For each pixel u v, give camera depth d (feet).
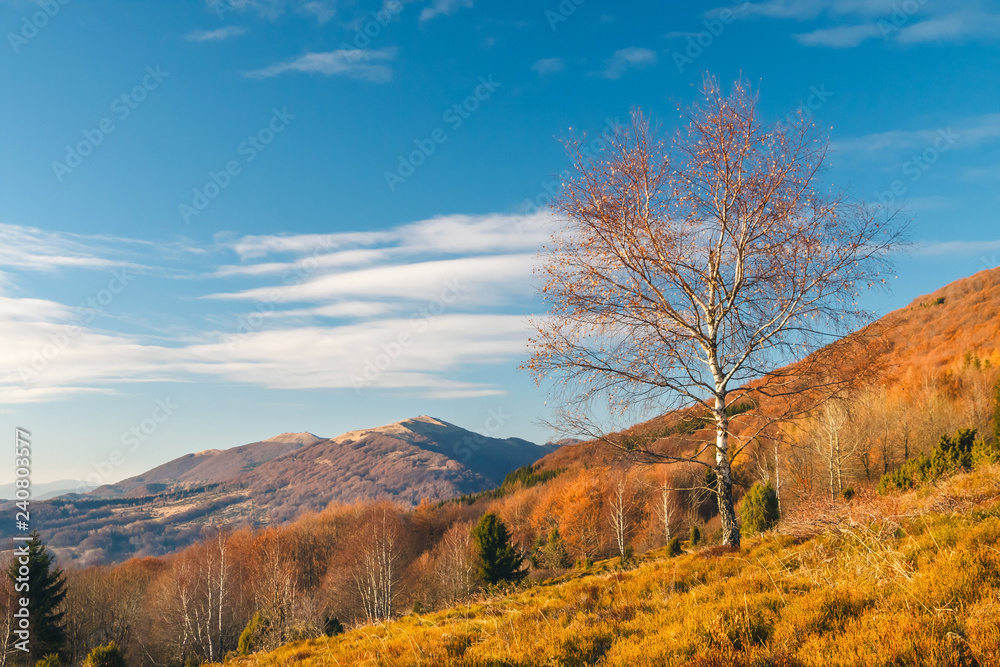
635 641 20.33
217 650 152.05
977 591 16.88
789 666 15.44
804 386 35.19
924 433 140.36
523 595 41.52
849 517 30.50
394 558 182.09
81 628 166.30
